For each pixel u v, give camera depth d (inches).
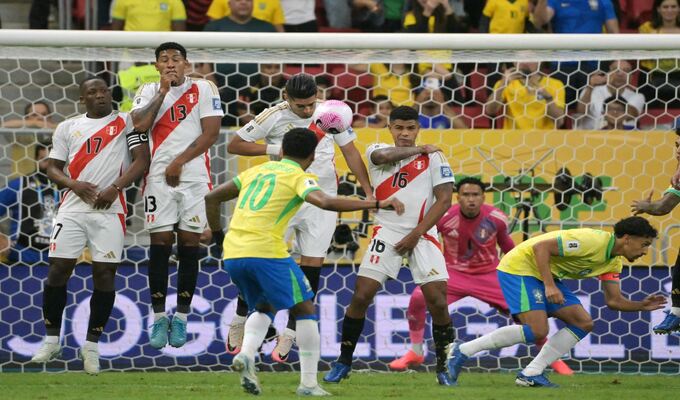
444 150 1246.9
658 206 1027.9
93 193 1027.3
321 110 994.1
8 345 1200.8
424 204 1010.1
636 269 1235.2
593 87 1395.2
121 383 1043.3
